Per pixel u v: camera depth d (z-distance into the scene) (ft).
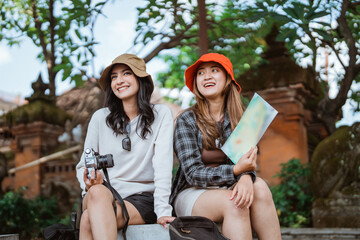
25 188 31.48
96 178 9.05
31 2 22.00
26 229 25.38
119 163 10.34
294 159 28.58
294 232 21.33
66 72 18.44
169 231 8.71
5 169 32.50
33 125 38.40
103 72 10.60
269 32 27.17
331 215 24.07
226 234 9.07
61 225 10.01
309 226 25.70
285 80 29.96
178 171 10.76
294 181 27.61
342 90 26.55
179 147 10.39
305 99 30.76
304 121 30.86
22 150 39.01
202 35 16.14
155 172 10.07
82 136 21.31
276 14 15.21
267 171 30.53
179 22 19.27
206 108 10.77
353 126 24.99
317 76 28.48
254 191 9.52
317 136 36.17
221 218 9.45
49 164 37.65
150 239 9.35
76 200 29.68
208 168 9.95
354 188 24.17
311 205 26.68
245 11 21.59
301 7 14.94
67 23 18.79
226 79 10.80
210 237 8.64
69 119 39.27
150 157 10.38
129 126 10.42
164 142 10.30
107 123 10.43
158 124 10.50
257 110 9.92
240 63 24.16
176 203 10.43
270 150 30.58
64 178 36.70
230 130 10.61
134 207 9.71
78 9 18.28
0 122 39.52
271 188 27.86
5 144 41.96
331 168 24.81
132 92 10.44
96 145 10.66
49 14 21.34
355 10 21.89
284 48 30.12
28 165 37.35
